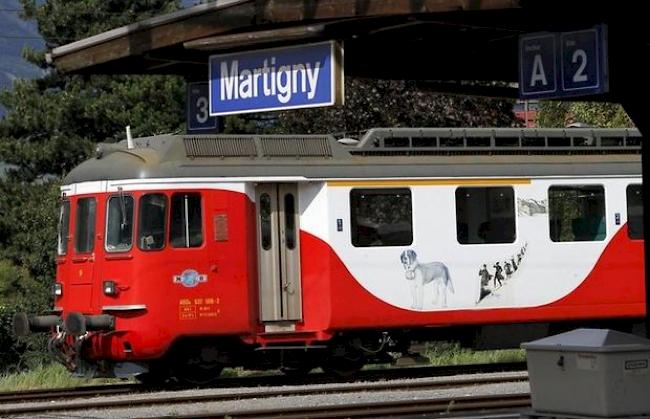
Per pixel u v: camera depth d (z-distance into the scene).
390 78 19.38
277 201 24.20
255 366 24.55
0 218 52.56
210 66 16.66
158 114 53.88
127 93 54.28
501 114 46.94
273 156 24.08
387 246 24.38
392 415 18.69
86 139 54.81
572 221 25.67
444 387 22.62
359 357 25.02
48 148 54.44
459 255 24.83
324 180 24.09
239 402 21.11
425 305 24.58
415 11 14.16
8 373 30.25
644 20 14.82
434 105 45.16
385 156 24.72
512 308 25.22
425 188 24.66
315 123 45.31
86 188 24.03
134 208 23.28
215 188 23.56
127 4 58.31
